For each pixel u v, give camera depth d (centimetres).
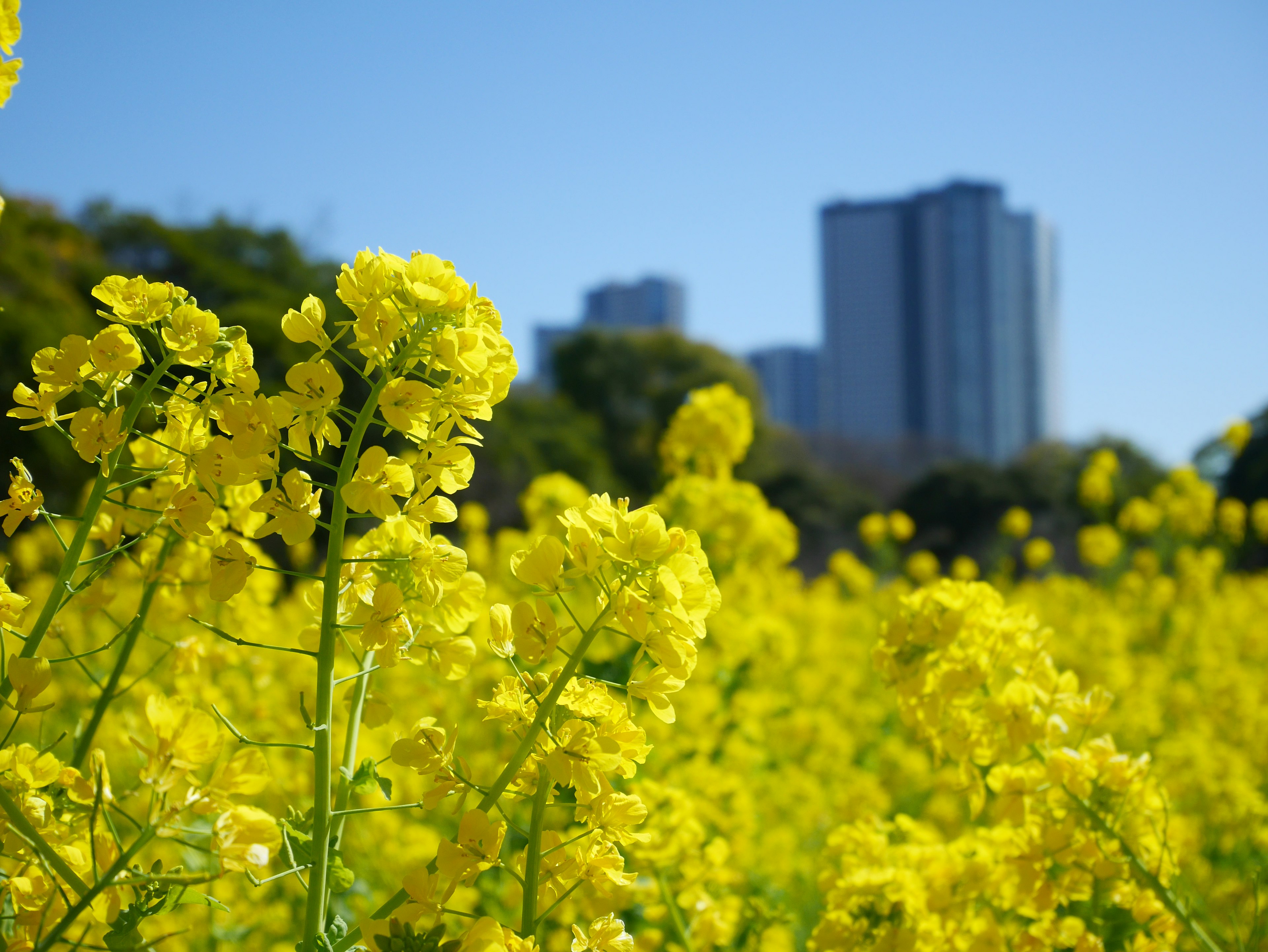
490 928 133
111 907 130
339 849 146
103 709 175
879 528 1336
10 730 143
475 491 1959
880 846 250
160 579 186
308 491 143
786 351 9425
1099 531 1202
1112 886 216
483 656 422
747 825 388
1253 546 1354
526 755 139
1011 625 223
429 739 145
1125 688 671
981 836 238
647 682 141
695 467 590
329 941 142
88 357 150
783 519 613
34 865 134
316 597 162
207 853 115
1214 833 482
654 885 271
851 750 620
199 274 2053
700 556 146
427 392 144
